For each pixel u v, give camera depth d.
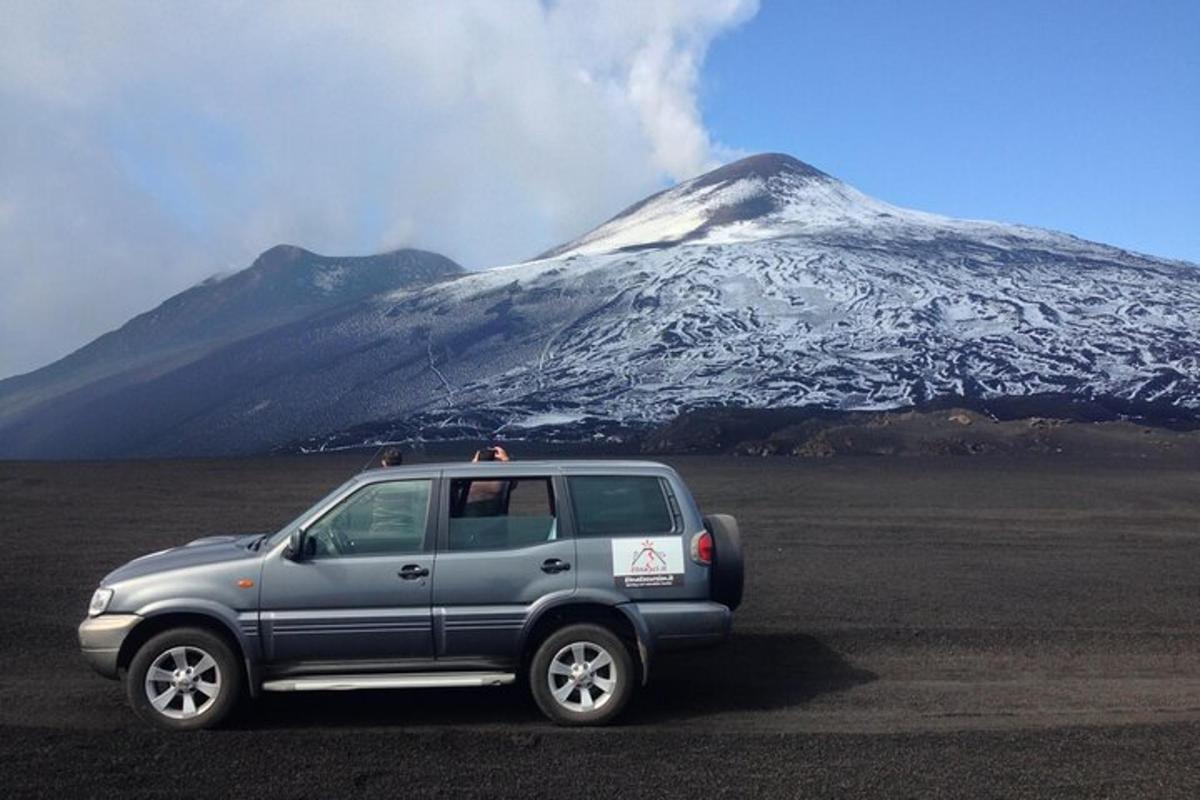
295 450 91.25
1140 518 23.58
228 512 24.84
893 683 9.11
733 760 6.91
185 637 7.65
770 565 16.09
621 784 6.45
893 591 13.73
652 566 7.92
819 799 6.22
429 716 8.01
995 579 14.85
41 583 14.10
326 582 7.69
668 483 8.16
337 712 8.09
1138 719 7.97
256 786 6.37
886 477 36.81
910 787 6.42
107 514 24.31
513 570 7.80
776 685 9.02
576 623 7.84
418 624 7.70
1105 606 12.78
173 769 6.66
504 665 7.79
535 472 8.11
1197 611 12.51
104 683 8.91
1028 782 6.52
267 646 7.63
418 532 7.90
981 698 8.61
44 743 7.16
